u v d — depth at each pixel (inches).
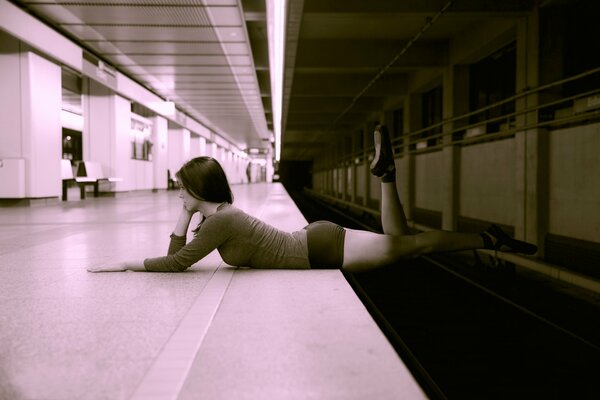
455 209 437.1
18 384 55.2
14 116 385.1
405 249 117.0
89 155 579.8
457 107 454.3
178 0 349.1
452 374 155.9
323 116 891.4
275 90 554.3
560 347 177.5
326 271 117.8
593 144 242.1
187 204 119.2
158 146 775.1
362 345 67.6
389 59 470.0
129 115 623.2
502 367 160.7
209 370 58.7
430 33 440.8
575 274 235.3
